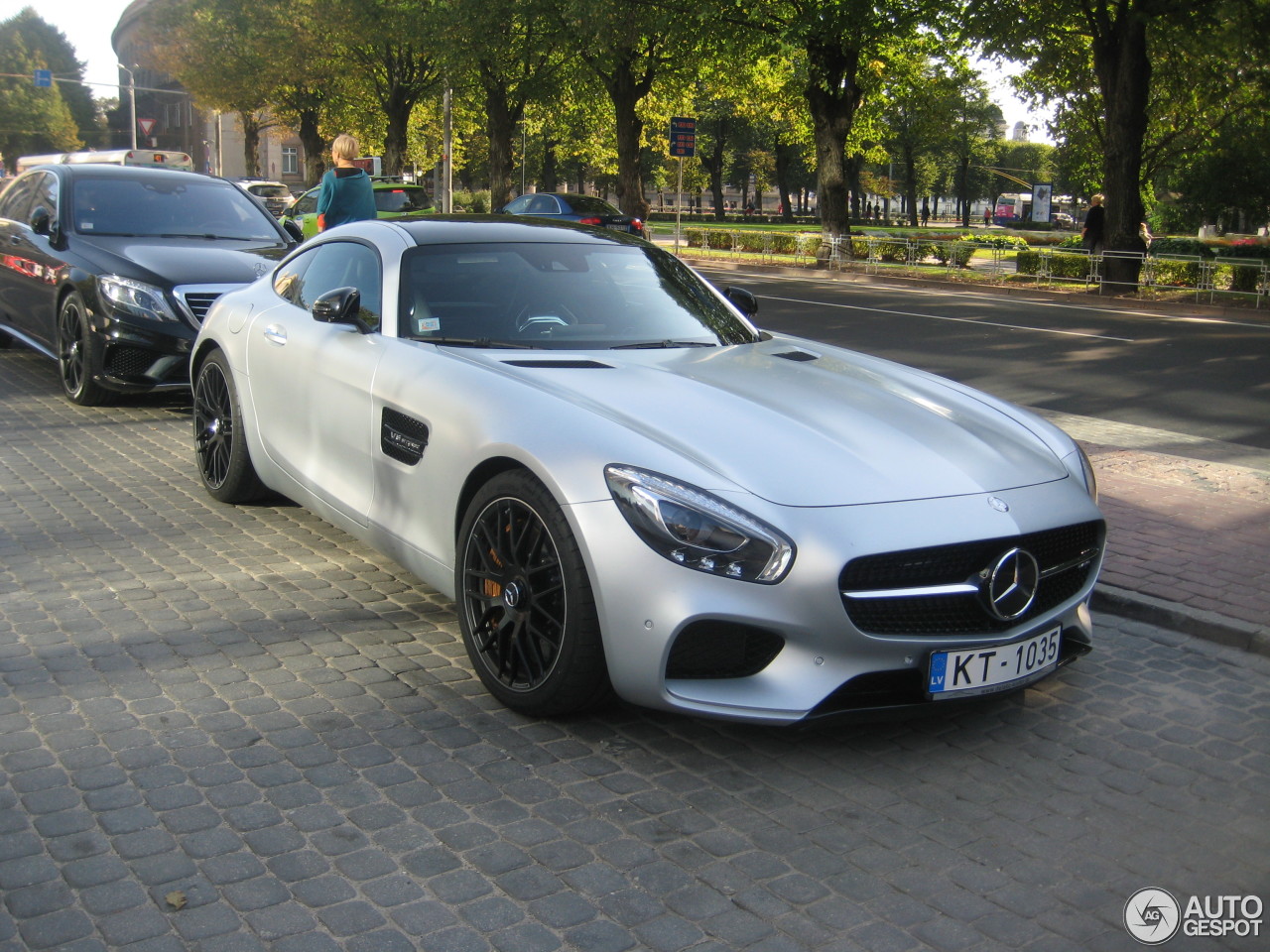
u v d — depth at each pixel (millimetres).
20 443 6957
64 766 3105
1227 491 6422
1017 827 2977
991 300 19875
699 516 3010
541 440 3309
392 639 4102
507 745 3316
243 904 2506
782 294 20266
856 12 24469
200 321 7668
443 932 2430
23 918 2430
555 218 5180
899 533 3074
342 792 3012
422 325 4207
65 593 4449
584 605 3180
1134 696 3861
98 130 108000
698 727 3475
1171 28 21156
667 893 2607
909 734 3506
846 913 2561
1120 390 10305
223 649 3957
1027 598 3268
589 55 29578
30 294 8703
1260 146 27953
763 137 75000
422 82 41344
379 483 4141
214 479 5691
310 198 23219
